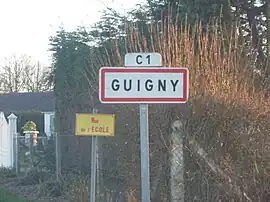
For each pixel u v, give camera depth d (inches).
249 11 598.5
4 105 2190.0
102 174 501.0
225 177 355.9
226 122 358.3
